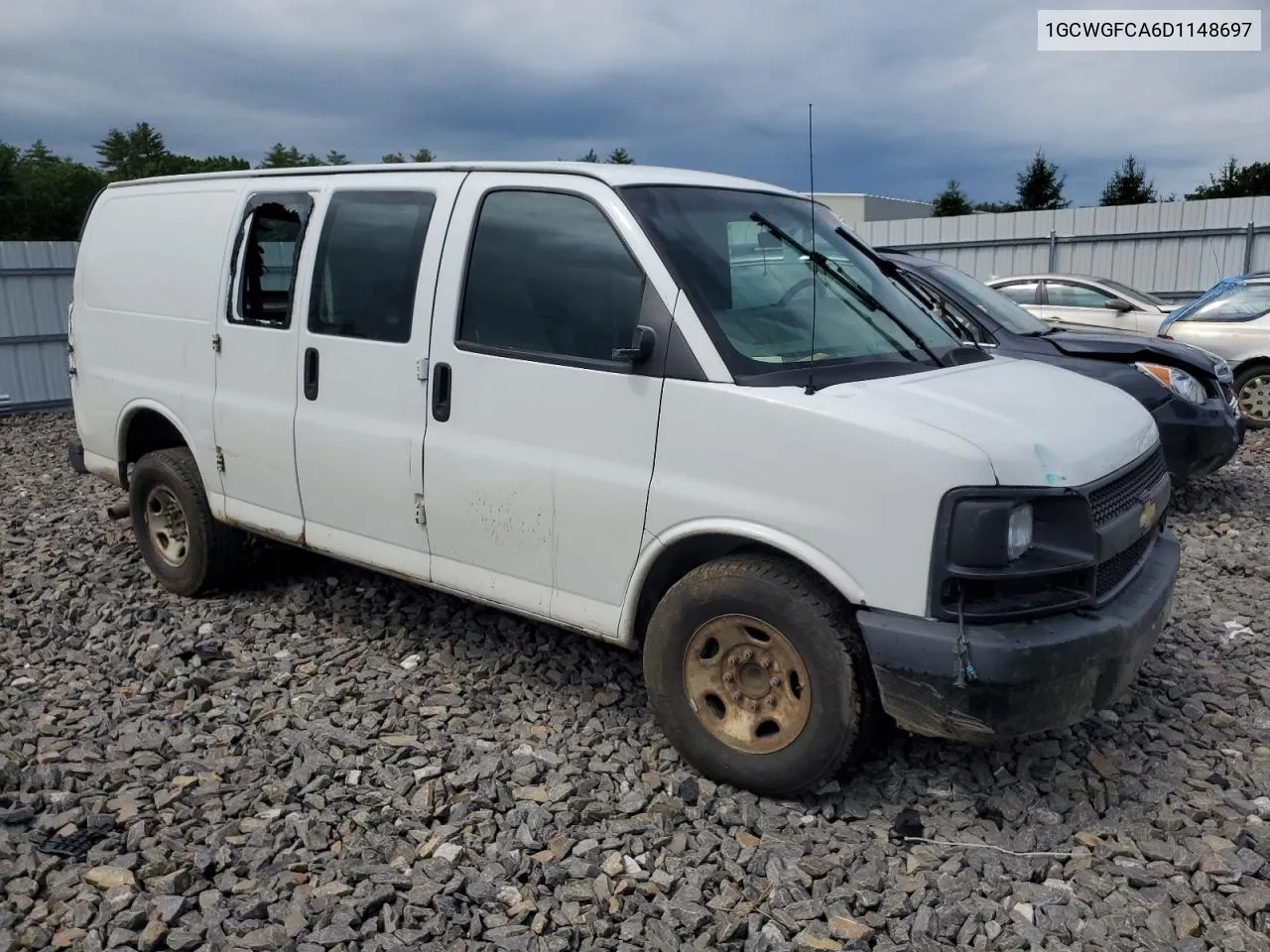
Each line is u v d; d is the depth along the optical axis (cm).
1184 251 1948
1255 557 643
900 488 317
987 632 314
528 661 475
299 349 473
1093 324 1255
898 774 375
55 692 457
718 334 356
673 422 359
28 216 7206
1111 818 352
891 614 323
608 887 314
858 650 337
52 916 301
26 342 1440
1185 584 593
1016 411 351
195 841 338
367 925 296
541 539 398
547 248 397
